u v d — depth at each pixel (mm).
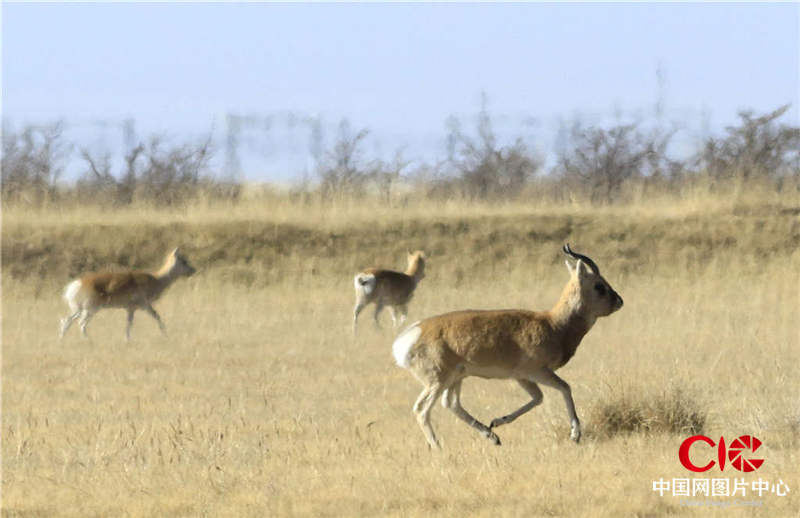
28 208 128250
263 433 46281
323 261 115750
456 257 116438
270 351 73688
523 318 43438
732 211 122000
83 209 128250
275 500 34625
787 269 110688
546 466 38406
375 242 118562
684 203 126438
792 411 45156
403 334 43625
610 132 167125
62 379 62906
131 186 153375
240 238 117750
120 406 54188
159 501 34969
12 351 74875
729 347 71438
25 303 102812
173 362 69062
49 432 47156
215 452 40969
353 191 142000
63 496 36156
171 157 160375
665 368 61406
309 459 41156
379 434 46031
